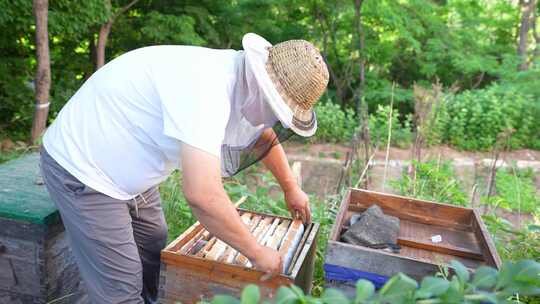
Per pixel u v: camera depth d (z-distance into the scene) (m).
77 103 1.66
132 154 1.60
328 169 8.03
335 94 12.38
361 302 0.71
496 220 2.64
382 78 12.91
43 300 1.94
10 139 7.41
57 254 1.97
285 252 1.70
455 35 12.23
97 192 1.63
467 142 9.40
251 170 5.43
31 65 8.82
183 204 3.06
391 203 2.19
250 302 0.70
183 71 1.48
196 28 10.54
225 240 1.46
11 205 1.88
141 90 1.54
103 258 1.69
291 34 12.16
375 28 12.30
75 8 7.32
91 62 10.01
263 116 1.57
